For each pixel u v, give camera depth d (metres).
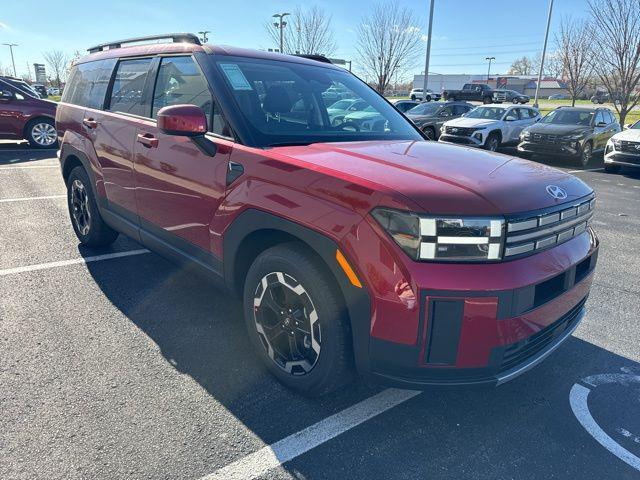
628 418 2.56
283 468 2.15
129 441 2.25
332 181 2.24
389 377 2.18
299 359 2.56
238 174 2.65
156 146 3.27
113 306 3.60
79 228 4.81
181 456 2.18
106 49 4.51
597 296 4.16
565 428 2.47
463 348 2.06
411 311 2.02
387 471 2.15
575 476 2.16
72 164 4.79
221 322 3.42
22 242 4.95
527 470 2.19
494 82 80.12
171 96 3.31
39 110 12.02
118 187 3.84
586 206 2.57
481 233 2.01
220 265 2.88
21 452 2.15
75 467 2.08
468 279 2.00
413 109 17.44
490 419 2.53
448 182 2.17
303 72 3.52
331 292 2.31
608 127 13.86
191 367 2.87
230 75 3.05
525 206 2.14
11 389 2.59
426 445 2.32
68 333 3.20
